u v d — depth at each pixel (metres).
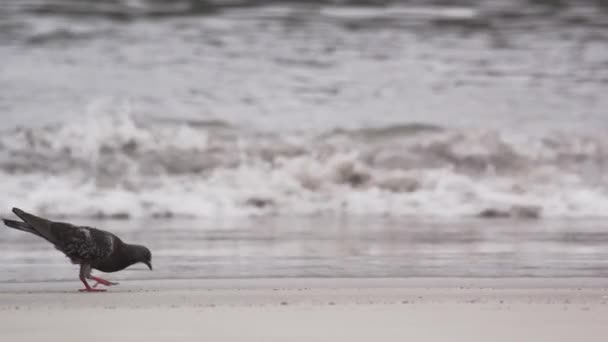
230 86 99.56
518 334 23.78
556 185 79.38
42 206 69.62
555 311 27.62
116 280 36.88
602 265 42.28
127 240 52.81
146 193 74.06
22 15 112.75
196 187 75.88
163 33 111.31
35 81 97.62
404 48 112.00
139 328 24.45
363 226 62.75
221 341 22.64
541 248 49.66
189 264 42.19
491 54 111.81
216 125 89.44
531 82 104.81
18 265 41.59
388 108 96.06
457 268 41.00
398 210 72.75
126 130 82.75
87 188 74.31
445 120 92.88
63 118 87.94
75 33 109.81
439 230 60.03
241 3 119.50
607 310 27.92
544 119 94.19
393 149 85.25
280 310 27.86
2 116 87.62
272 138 86.19
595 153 85.94
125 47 107.75
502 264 42.53
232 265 41.88
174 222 65.25
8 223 34.09
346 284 35.50
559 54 112.38
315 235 56.44
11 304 29.61
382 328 24.61
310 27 115.25
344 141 86.50
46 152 80.06
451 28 117.75
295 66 105.50
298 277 37.81
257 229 60.22
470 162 84.75
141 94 96.19
